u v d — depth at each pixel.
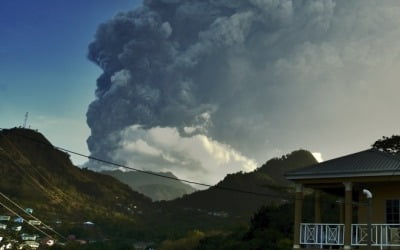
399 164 23.48
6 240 127.12
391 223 24.17
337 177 23.97
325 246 24.38
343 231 23.97
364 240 23.17
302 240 24.53
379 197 24.80
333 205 55.47
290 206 66.69
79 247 162.12
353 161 25.09
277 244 53.88
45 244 146.25
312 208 59.91
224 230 167.25
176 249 171.75
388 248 22.50
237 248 58.53
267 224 64.38
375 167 23.38
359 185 25.28
